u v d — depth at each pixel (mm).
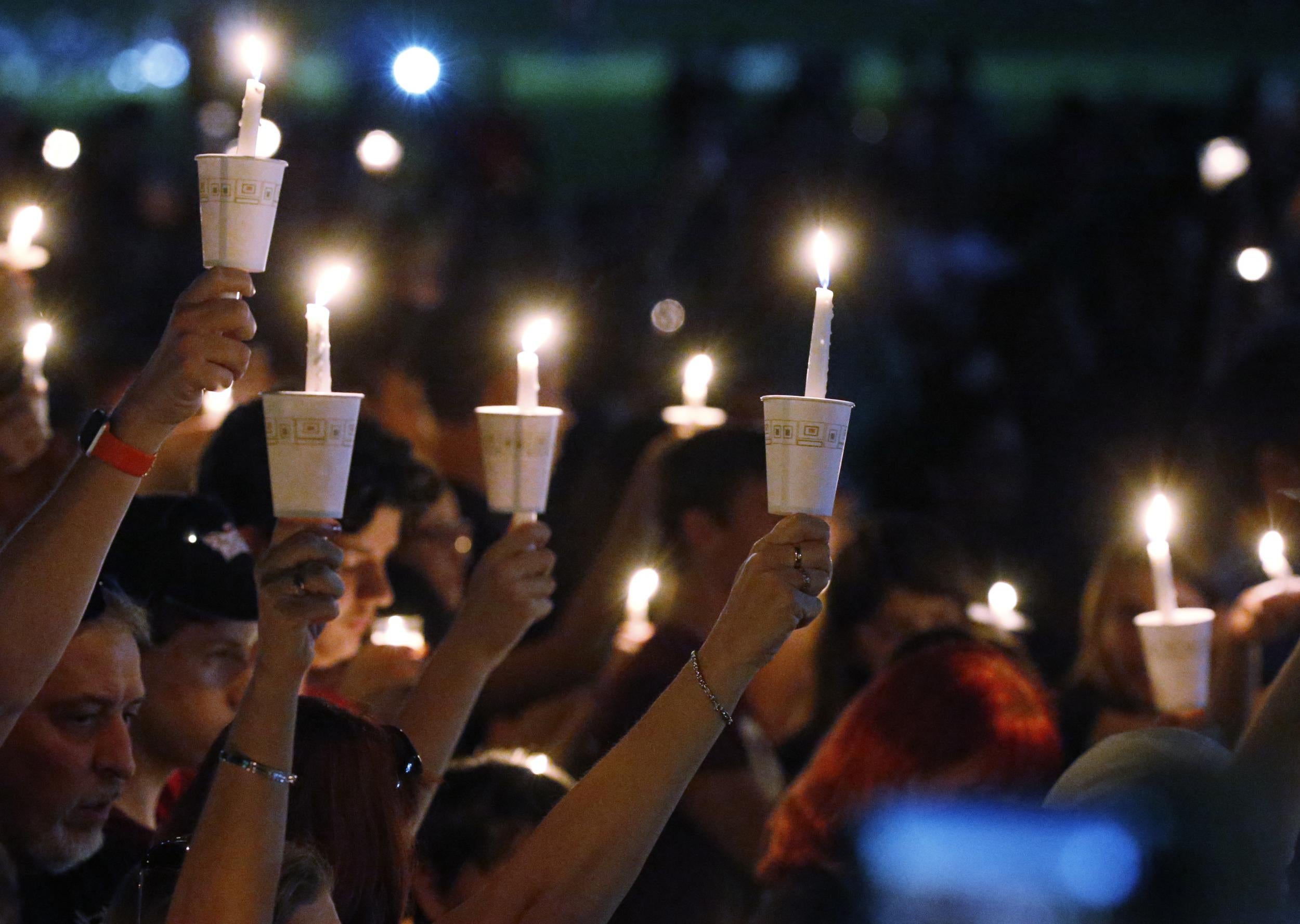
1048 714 6852
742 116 29750
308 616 4180
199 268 23406
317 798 4785
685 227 25312
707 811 8055
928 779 6562
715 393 17766
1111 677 7797
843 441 4684
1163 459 15484
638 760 4895
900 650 7109
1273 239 18312
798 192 25250
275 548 4238
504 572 6094
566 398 14930
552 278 22375
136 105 24906
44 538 4453
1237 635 7254
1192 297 17891
